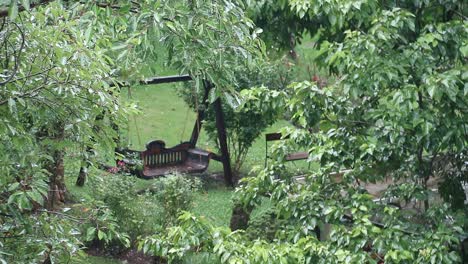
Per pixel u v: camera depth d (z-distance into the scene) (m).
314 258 8.38
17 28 6.85
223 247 7.92
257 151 23.39
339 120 9.49
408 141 8.98
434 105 8.73
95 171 9.59
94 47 7.35
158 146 19.61
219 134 19.98
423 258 8.21
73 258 8.24
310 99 9.32
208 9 6.21
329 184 9.56
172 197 15.41
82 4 6.65
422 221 9.16
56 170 11.22
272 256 7.95
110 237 8.48
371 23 9.42
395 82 8.84
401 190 9.40
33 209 8.34
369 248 9.55
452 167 10.08
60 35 6.79
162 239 8.44
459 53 8.98
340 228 8.60
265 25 12.70
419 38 8.84
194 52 6.18
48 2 6.65
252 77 19.31
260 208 17.02
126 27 6.22
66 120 7.05
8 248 7.53
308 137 9.73
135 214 14.91
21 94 6.64
